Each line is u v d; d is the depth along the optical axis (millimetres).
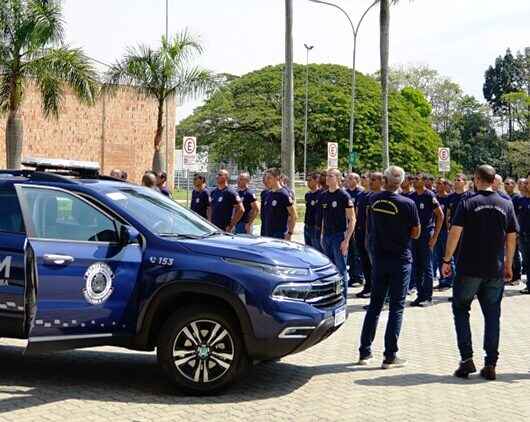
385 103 28422
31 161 7156
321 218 11203
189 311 6320
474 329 9695
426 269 11633
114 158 45344
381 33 28219
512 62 112812
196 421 5648
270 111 55906
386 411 6000
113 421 5613
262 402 6191
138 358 7777
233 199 11977
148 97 26688
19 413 5785
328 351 8258
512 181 14453
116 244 6414
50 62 21781
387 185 7578
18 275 6273
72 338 6238
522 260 14797
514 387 6852
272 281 6160
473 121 100500
